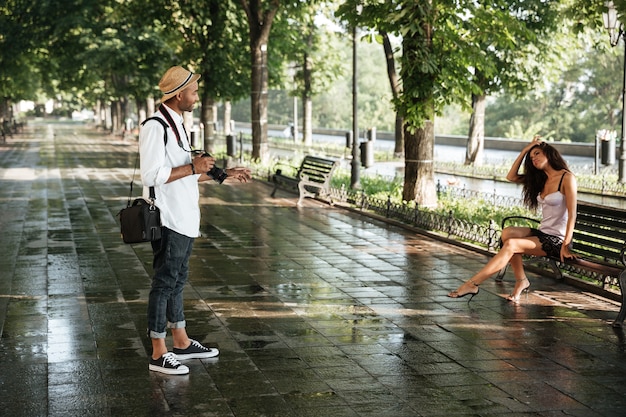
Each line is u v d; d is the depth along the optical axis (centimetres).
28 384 647
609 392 629
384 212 1634
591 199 2241
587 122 6700
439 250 1271
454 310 887
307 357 715
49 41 4669
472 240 1299
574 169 2895
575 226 977
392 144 5628
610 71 6600
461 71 1670
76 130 8194
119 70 4350
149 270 1112
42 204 1936
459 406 597
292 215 1712
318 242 1353
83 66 4894
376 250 1272
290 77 5275
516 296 927
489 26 1744
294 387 638
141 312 877
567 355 725
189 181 675
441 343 760
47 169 3084
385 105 10425
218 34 3456
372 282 1033
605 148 2714
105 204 1938
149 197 667
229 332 796
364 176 2450
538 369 685
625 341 770
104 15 4397
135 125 7531
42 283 1029
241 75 3541
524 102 7194
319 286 1010
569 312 877
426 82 1619
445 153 4628
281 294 964
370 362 702
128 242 659
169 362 670
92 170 3041
